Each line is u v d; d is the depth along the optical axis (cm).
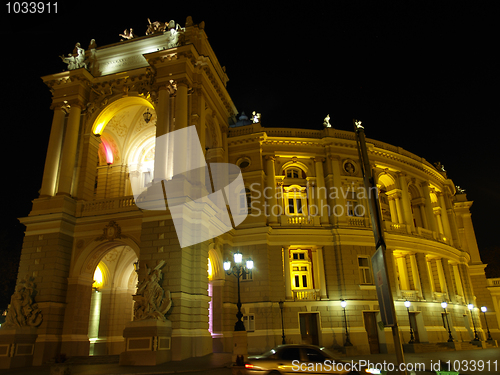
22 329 2248
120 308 3027
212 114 3041
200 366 1836
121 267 3092
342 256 3095
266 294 2930
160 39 2988
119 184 3303
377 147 3688
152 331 1994
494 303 4534
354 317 2945
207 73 2923
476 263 4712
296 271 3198
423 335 3189
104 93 2959
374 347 2961
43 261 2453
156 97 2747
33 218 2556
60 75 2955
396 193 3741
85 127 2898
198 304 2258
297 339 2861
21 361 2192
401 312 3130
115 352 2889
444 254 3822
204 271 2395
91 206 2656
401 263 3522
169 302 2138
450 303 3616
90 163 2831
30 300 2345
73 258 2539
